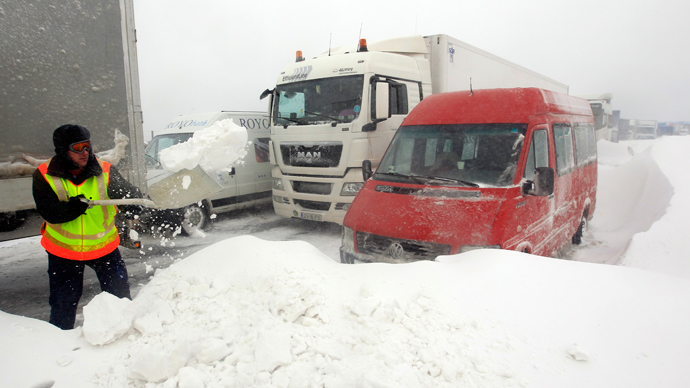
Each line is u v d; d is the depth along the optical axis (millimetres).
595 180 7707
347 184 7078
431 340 2184
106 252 3193
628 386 1917
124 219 4137
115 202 2947
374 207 4473
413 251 3988
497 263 2889
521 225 4105
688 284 2729
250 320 2451
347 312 2469
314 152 7344
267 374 1998
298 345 2209
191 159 3307
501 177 4371
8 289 5188
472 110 5059
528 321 2330
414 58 7898
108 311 2428
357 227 4426
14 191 3537
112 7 3998
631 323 2289
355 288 2752
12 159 3510
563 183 5500
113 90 4043
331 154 7148
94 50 3900
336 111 7145
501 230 3805
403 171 4957
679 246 4562
